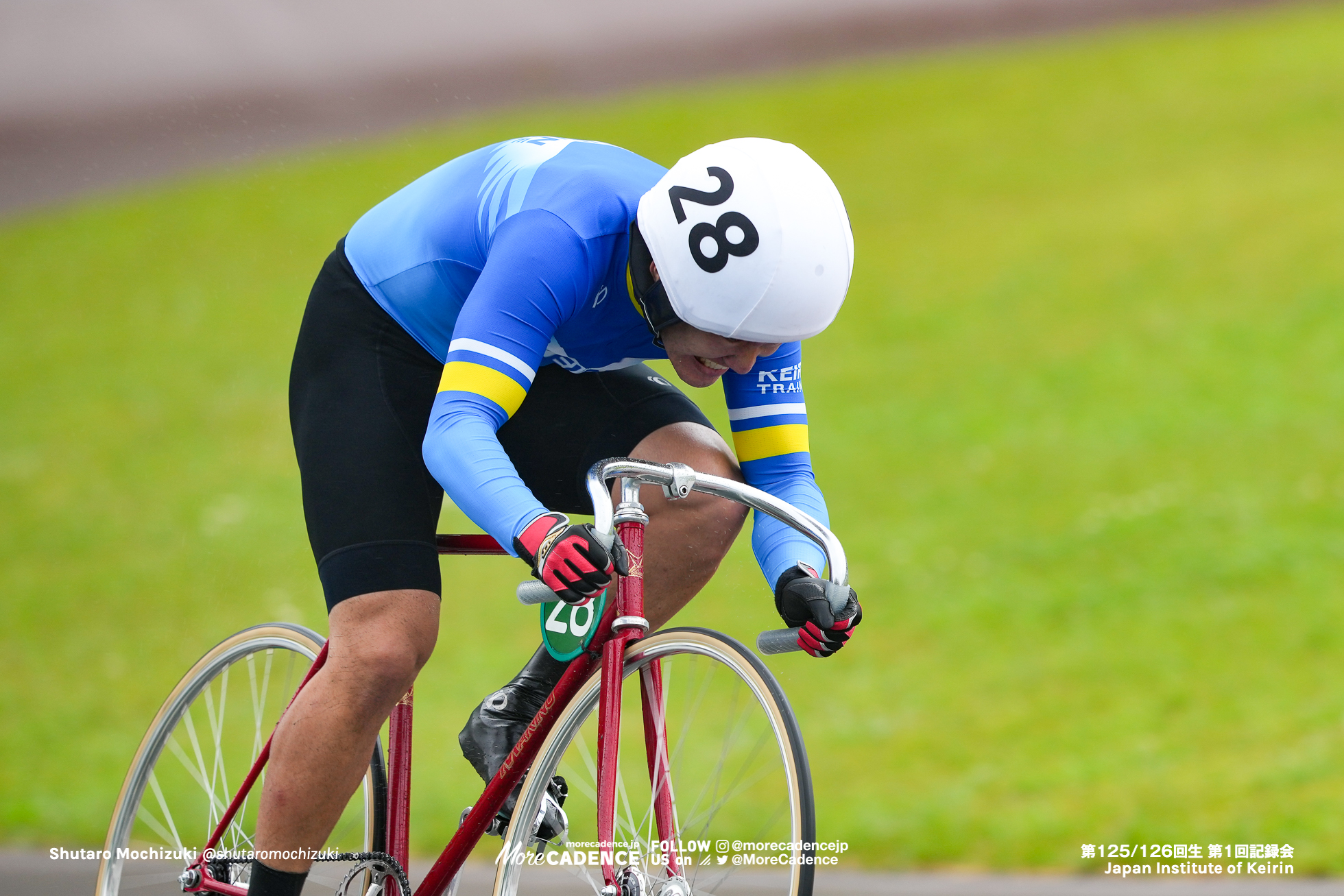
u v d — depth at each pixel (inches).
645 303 260.7
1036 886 420.5
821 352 1539.1
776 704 239.6
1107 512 938.7
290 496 1173.1
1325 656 639.8
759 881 334.6
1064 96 2741.1
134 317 1913.1
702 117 2807.6
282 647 331.9
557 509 301.7
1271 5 3314.5
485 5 3779.5
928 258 1878.7
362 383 290.2
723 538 280.7
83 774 618.2
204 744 358.9
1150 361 1349.7
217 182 2554.1
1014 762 550.3
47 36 3341.5
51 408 1541.6
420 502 283.7
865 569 879.7
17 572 1017.5
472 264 280.5
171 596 917.2
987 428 1206.9
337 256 307.7
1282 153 2139.5
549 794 301.4
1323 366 1255.5
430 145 2635.3
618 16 3779.5
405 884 298.8
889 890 422.9
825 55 3348.9
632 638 263.6
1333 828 446.9
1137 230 1856.5
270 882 281.0
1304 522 864.9
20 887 448.5
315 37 3444.9
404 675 274.4
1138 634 706.2
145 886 356.8
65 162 2746.1
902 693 658.8
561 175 269.1
